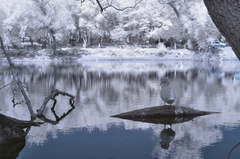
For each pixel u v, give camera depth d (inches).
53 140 269.6
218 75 966.4
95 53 2440.9
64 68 1365.7
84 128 313.3
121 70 1210.6
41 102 486.9
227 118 350.9
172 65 1547.7
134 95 553.0
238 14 82.1
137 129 304.2
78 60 2188.7
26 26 2299.5
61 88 663.8
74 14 2923.2
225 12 84.0
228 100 483.8
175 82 766.5
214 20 88.5
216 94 553.3
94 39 3442.4
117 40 3127.5
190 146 244.5
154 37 2677.2
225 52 2199.8
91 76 951.6
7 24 2369.6
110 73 1065.5
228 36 86.6
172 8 2442.2
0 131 270.1
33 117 362.6
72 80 837.2
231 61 1972.2
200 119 349.7
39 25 2209.6
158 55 2379.4
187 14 2242.9
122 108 427.2
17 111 412.5
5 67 1430.9
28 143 264.8
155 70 1201.4
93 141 262.2
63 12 2379.4
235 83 736.3
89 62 1931.6
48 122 344.5
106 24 2765.7
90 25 2738.7
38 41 3284.9
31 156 227.8
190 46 2364.7
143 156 217.5
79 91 612.7
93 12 2773.1
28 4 2332.7
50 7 2320.4
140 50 2463.1
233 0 82.4
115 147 243.4
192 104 448.5
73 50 2405.3
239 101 472.1
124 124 328.8
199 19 2113.7
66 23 2304.4
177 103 458.0
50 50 2340.1
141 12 2748.5
